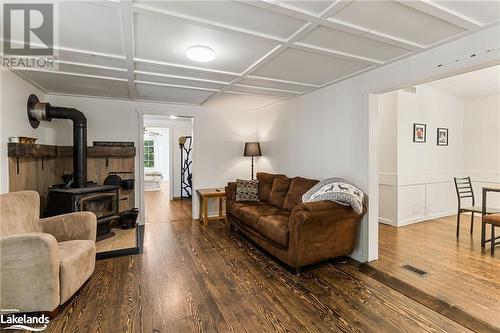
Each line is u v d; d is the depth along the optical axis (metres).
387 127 4.57
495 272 2.73
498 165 4.91
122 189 4.39
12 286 1.89
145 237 3.93
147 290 2.39
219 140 5.20
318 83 3.41
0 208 2.20
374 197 3.01
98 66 2.76
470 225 4.39
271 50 2.37
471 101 5.26
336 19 1.82
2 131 2.70
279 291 2.38
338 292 2.37
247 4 1.63
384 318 1.99
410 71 2.51
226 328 1.88
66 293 2.05
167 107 4.78
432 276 2.66
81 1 1.59
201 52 2.37
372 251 3.04
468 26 1.92
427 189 4.85
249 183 4.42
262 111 5.25
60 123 4.09
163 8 1.69
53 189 3.45
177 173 7.37
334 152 3.44
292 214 2.68
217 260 3.09
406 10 1.70
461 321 1.95
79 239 2.62
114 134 4.42
